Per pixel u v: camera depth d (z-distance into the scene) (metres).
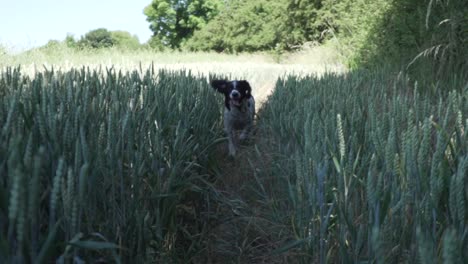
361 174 2.26
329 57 13.68
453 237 0.98
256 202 3.69
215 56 27.59
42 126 1.88
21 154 1.60
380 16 8.44
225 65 16.94
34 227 1.33
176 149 3.18
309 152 2.33
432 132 2.73
